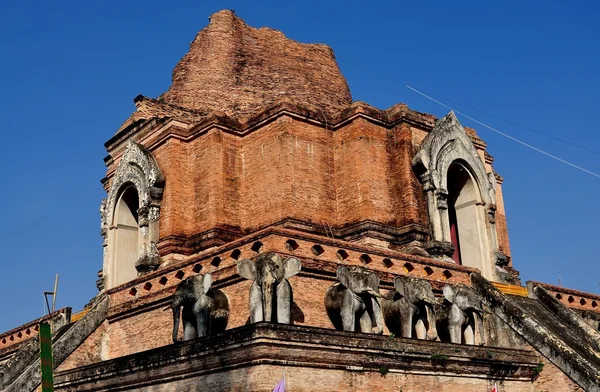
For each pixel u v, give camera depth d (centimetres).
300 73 3650
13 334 3145
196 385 1764
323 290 2161
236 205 2906
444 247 2758
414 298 2128
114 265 3188
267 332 1634
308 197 2802
